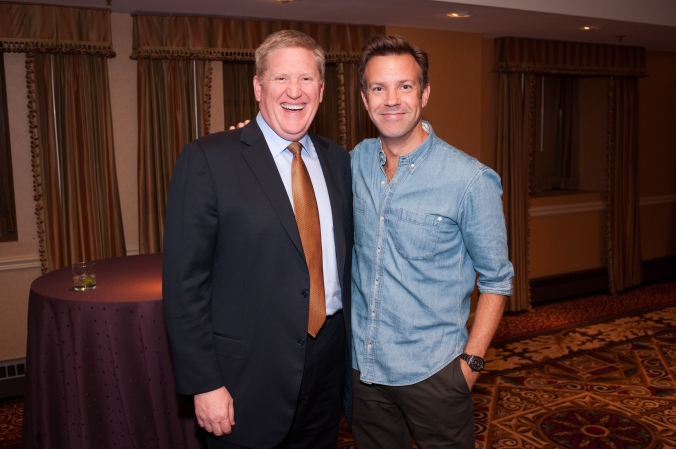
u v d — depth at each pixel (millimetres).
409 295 1763
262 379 1627
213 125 4027
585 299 5805
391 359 1779
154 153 3797
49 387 2365
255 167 1604
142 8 3562
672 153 6531
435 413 1778
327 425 1845
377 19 4086
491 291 1772
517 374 3912
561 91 5980
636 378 3822
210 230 1549
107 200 3715
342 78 4289
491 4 3627
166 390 2283
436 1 3477
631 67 5656
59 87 3529
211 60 3844
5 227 3768
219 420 1576
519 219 5227
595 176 6105
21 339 3699
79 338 2260
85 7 3465
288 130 1637
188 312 1532
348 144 4387
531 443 3014
